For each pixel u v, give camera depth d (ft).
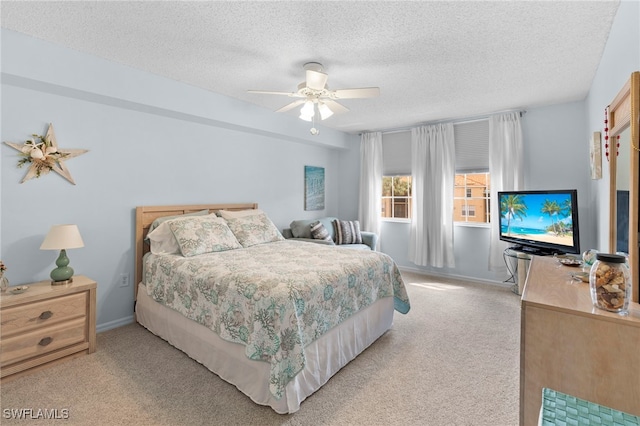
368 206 17.79
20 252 8.02
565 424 3.08
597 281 3.77
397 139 17.21
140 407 5.89
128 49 8.02
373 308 8.55
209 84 10.50
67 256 8.82
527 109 13.17
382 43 7.54
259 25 6.81
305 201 17.07
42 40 7.55
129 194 10.07
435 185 15.29
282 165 15.69
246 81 10.20
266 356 5.80
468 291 13.29
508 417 5.66
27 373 6.88
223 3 6.05
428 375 7.04
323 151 18.35
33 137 8.14
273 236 11.91
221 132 12.80
